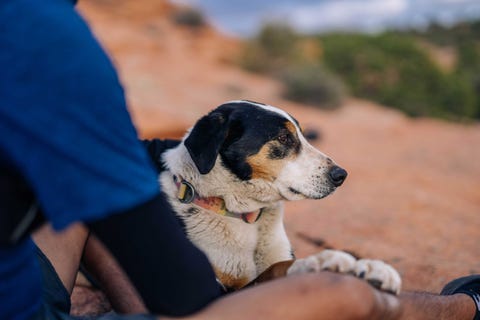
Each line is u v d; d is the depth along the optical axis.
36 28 1.24
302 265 1.97
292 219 5.23
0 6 1.26
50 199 1.25
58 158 1.24
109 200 1.29
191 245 1.55
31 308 1.58
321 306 1.58
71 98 1.25
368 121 16.78
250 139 3.07
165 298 1.51
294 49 22.47
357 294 1.60
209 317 1.56
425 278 3.64
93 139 1.27
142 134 9.73
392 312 1.75
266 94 17.84
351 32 29.20
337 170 3.24
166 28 22.94
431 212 5.88
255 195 2.99
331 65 24.47
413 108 23.02
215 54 22.08
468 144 13.55
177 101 14.16
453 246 4.59
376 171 8.72
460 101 24.47
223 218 2.89
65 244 2.26
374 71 23.92
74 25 1.29
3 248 1.41
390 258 4.02
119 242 1.42
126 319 1.62
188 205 2.88
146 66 17.64
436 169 10.41
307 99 17.70
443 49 66.19
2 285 1.46
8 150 1.24
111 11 22.73
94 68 1.28
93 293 3.15
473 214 6.05
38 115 1.22
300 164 3.20
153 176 1.42
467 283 2.46
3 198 1.32
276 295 1.59
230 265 2.87
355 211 5.64
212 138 2.85
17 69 1.22
